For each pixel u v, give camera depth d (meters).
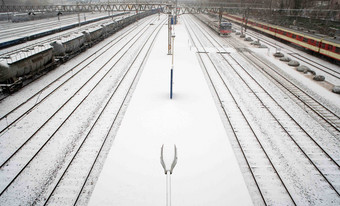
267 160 11.44
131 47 36.41
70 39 27.42
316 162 11.28
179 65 27.22
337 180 10.22
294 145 12.55
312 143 12.71
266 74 24.27
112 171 10.55
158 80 22.36
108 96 18.52
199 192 9.45
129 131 13.72
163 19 87.50
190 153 11.78
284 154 11.84
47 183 9.96
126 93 19.17
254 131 13.83
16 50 31.80
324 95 19.06
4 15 69.62
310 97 18.56
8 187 9.70
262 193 9.55
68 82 21.09
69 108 16.33
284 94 19.28
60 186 9.83
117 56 30.62
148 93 19.31
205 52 33.75
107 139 13.09
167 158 8.91
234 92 19.62
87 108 16.47
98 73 23.80
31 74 20.47
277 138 13.16
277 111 16.31
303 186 9.90
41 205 8.94
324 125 14.59
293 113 16.03
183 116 15.49
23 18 66.94
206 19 70.44
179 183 9.90
